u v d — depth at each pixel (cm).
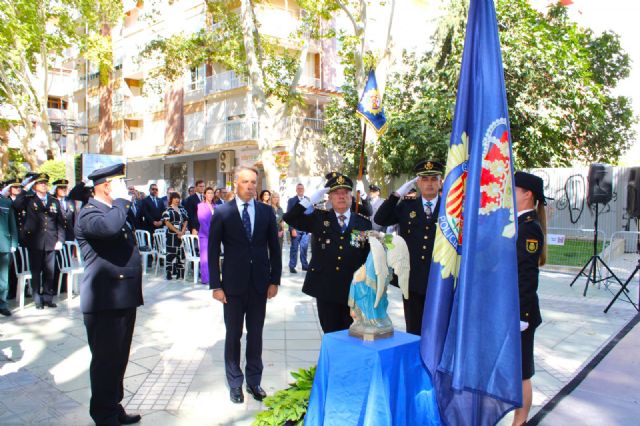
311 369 398
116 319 395
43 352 588
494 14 299
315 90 2388
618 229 1535
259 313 468
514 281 284
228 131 2483
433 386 301
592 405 425
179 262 1103
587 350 596
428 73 1789
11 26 1902
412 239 503
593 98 1678
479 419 298
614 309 814
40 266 804
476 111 294
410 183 527
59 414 428
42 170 1984
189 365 545
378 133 452
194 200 1125
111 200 402
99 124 3447
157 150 2933
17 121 2853
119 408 408
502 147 290
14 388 483
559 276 1128
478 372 281
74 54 3538
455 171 302
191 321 729
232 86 2438
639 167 946
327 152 2473
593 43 2158
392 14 1529
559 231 1398
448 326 298
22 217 825
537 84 1598
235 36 1783
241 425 406
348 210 460
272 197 1248
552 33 1652
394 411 297
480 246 287
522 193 351
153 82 2778
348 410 298
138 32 2980
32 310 793
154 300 872
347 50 1830
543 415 406
